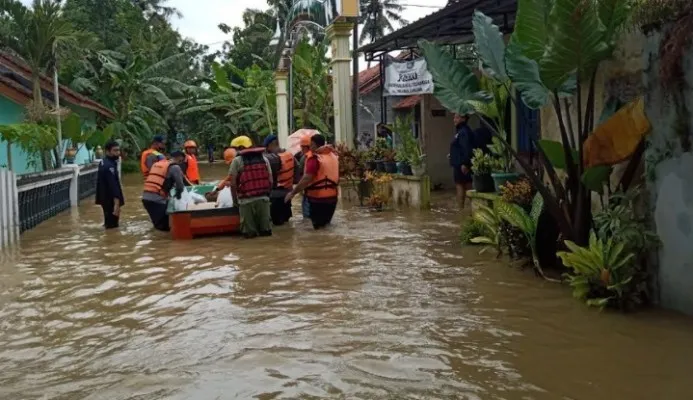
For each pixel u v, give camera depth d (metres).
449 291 6.37
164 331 5.45
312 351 4.78
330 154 10.96
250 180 10.20
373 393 3.99
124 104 32.75
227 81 33.62
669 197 5.30
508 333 5.05
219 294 6.64
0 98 17.62
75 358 4.84
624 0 5.52
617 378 4.11
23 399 4.08
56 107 17.58
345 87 16.39
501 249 7.74
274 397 3.98
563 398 3.84
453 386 4.07
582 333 4.98
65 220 13.91
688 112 5.04
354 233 10.28
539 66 5.84
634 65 6.12
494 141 9.45
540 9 5.81
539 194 6.93
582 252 5.69
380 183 13.66
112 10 40.66
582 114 7.08
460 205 12.32
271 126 30.11
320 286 6.80
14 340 5.32
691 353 4.47
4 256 9.38
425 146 16.41
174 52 42.09
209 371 4.46
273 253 8.83
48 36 16.88
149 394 4.09
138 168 33.22
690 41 4.98
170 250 9.45
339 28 16.11
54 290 7.08
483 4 10.07
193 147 14.00
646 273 5.57
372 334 5.13
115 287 7.14
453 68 7.23
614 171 6.52
